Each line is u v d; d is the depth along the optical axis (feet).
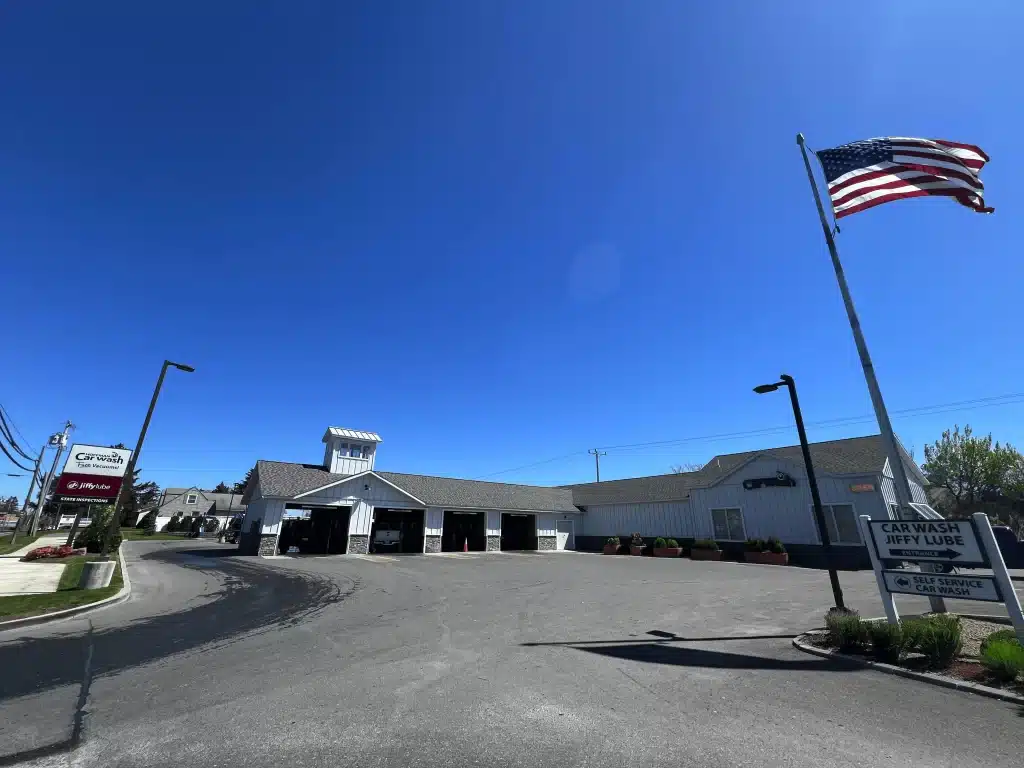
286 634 26.08
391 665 20.48
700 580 51.47
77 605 31.86
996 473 122.93
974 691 16.76
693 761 12.17
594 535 112.88
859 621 23.24
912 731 13.80
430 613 32.14
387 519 97.25
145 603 35.29
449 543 102.37
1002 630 24.49
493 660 21.29
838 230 31.24
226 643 24.16
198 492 254.47
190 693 17.12
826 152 32.48
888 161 30.22
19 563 59.16
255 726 14.30
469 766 11.95
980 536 21.13
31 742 13.26
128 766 11.98
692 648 23.45
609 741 13.32
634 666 20.45
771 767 11.85
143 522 223.10
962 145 29.89
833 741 13.25
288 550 87.30
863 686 17.75
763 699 16.51
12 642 24.17
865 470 69.92
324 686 17.84
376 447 100.37
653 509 100.89
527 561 76.59
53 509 213.87
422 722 14.61
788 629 27.61
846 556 69.87
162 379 56.95
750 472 84.38
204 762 12.17
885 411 27.99
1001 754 12.40
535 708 15.76
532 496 114.73
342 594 39.81
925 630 20.30
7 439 67.82
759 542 76.38
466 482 111.04
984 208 28.32
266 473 84.02
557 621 29.84
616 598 39.09
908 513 25.98
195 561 67.41
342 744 13.14
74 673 19.42
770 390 33.14
